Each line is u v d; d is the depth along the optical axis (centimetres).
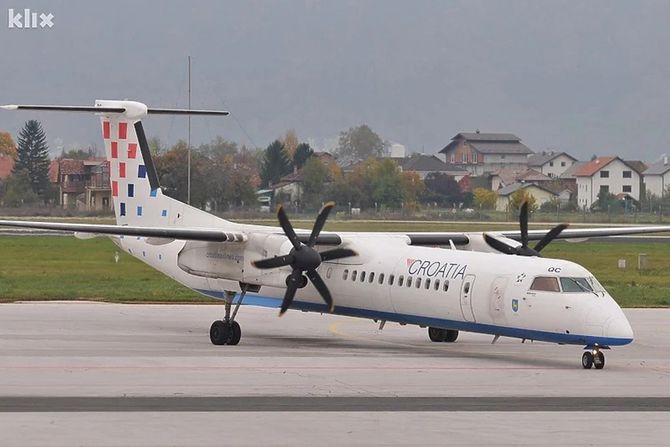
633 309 14588
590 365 8819
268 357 9375
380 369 8656
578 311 8650
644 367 8994
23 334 10888
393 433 6094
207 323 12425
